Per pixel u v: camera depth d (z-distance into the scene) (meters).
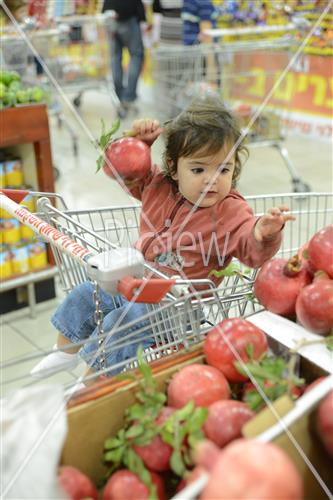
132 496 0.85
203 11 4.38
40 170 2.60
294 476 0.65
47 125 2.55
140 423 0.92
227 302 1.27
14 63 3.28
